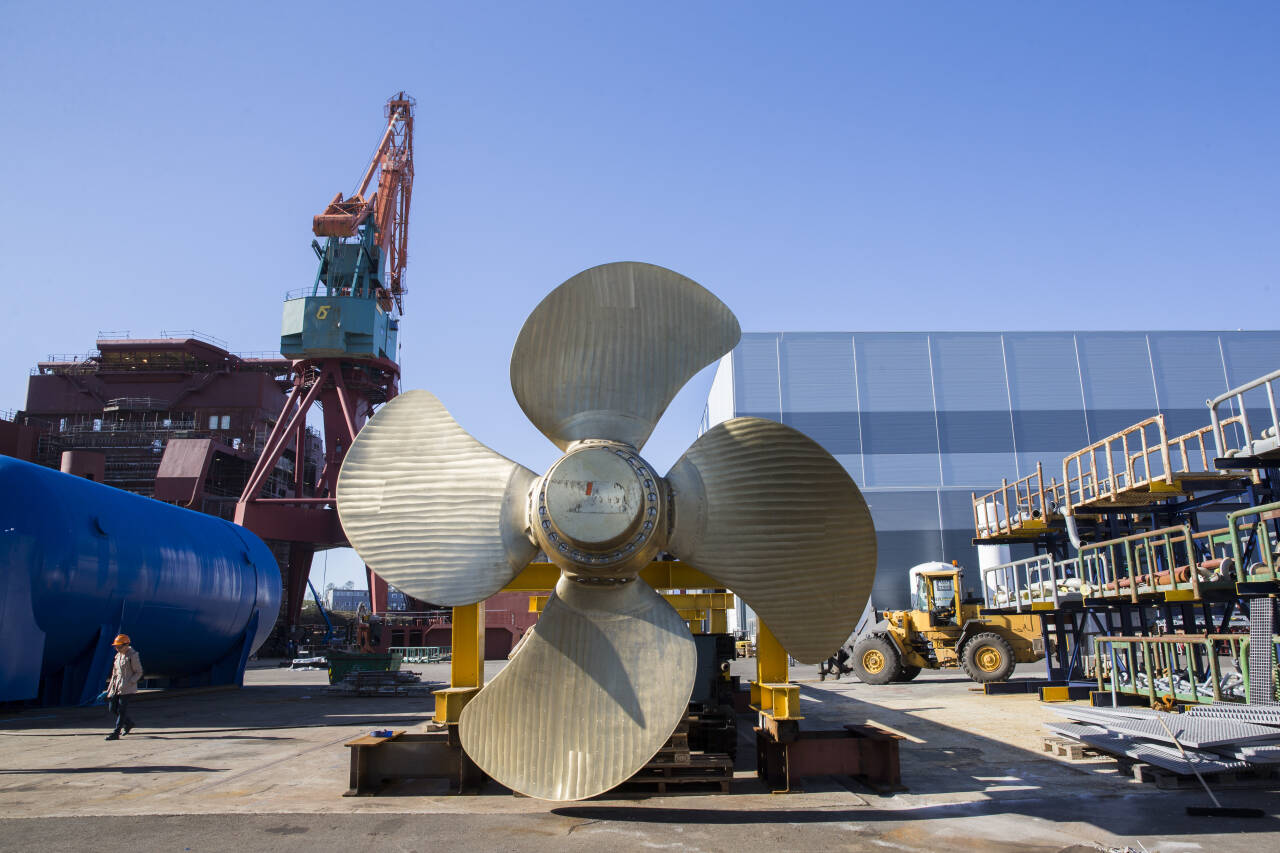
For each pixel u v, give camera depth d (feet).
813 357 151.74
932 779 26.35
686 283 23.22
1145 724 27.96
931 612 69.77
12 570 43.68
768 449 22.71
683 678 20.83
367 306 142.82
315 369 145.07
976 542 68.33
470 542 22.63
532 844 19.04
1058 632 56.44
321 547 168.66
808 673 86.63
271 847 18.84
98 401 171.53
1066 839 19.29
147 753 33.83
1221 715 28.60
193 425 167.84
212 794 25.07
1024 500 65.46
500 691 21.07
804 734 25.23
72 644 50.06
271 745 36.06
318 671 101.19
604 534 20.42
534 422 23.03
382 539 22.84
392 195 160.45
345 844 19.07
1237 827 20.18
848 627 22.22
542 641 21.43
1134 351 151.64
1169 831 19.88
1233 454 37.68
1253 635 31.91
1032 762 29.27
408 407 23.95
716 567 22.33
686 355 23.12
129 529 53.11
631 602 21.88
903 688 63.36
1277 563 32.81
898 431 148.46
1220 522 88.02
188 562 59.16
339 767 30.01
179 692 62.28
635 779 23.94
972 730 37.78
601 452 21.04
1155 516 54.95
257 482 135.85
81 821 21.50
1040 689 54.13
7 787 26.55
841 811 22.16
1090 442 148.05
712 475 22.70
